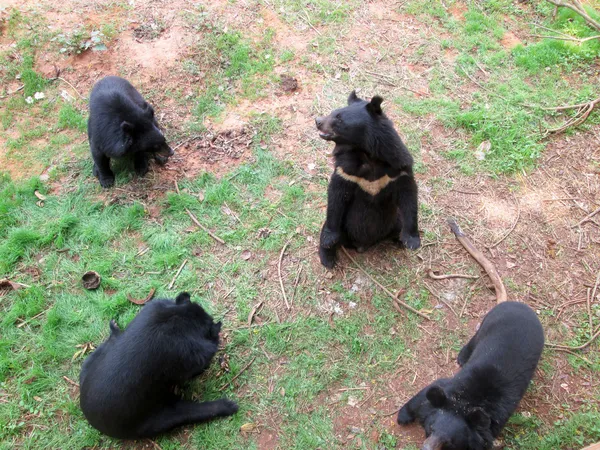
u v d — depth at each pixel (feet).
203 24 21.49
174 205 17.79
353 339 15.78
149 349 13.94
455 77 20.54
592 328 15.97
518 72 20.72
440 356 15.62
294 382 15.25
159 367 14.02
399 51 21.20
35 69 20.59
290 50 21.09
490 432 13.41
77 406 14.88
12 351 15.61
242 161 18.71
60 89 20.26
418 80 20.48
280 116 19.58
